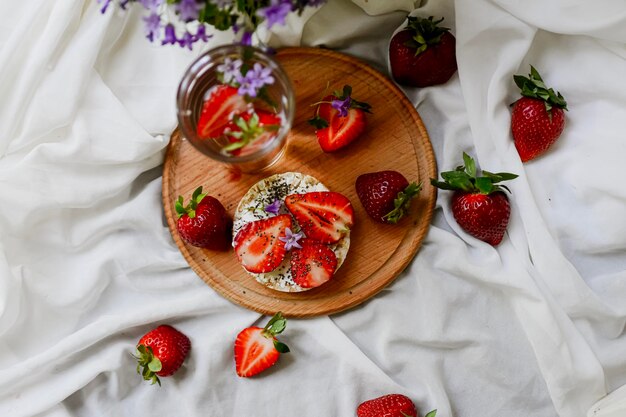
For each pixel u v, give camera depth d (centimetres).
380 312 66
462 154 67
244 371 66
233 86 58
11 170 65
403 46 64
